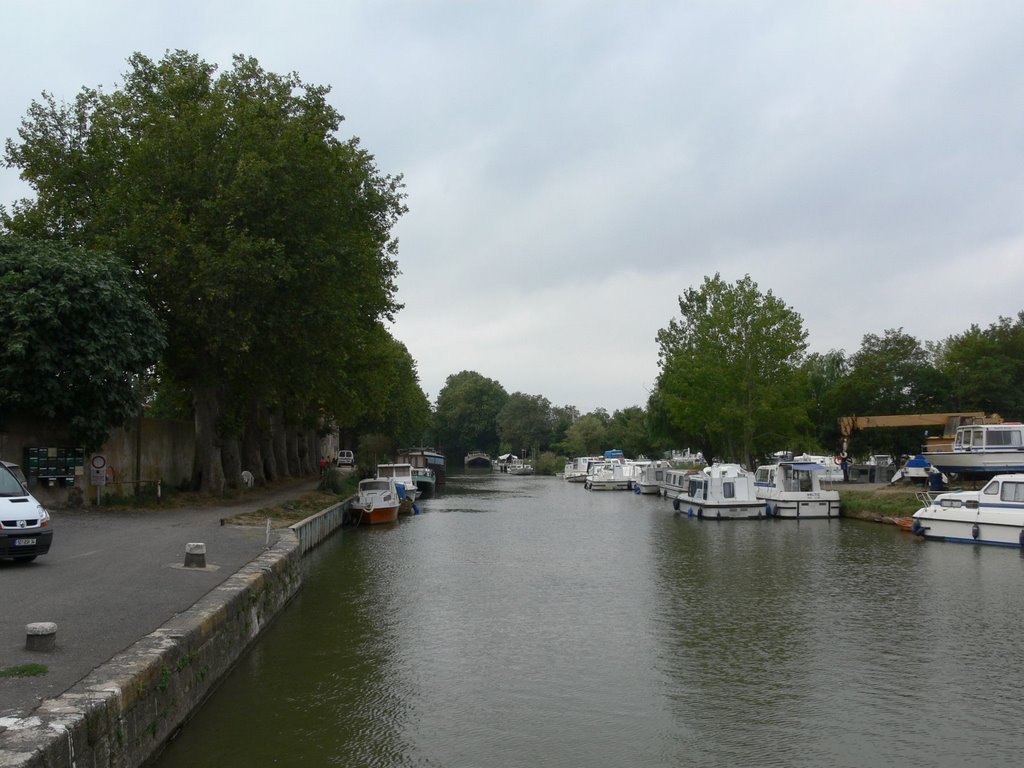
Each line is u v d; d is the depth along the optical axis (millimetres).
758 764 10156
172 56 30984
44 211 28641
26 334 21984
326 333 31797
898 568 25219
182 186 28016
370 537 35406
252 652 14766
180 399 42188
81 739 6918
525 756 10320
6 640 9625
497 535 35906
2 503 14656
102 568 15133
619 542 32906
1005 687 13094
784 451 58812
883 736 11055
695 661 14609
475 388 153625
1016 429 37156
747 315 54312
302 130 29375
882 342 55469
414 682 13297
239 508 28953
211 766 9633
